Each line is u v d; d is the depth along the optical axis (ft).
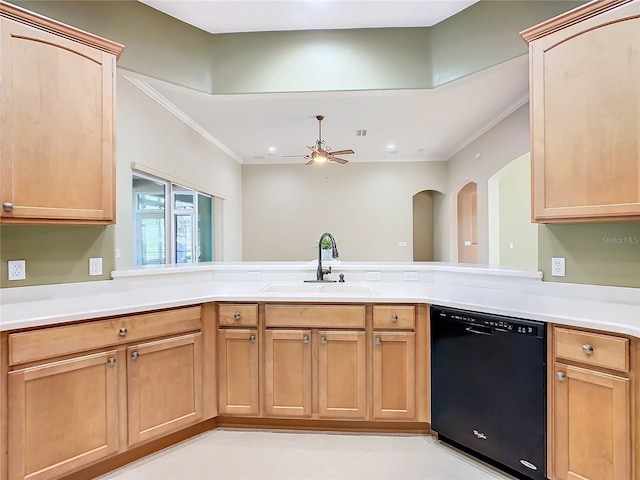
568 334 5.05
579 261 6.38
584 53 5.43
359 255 26.53
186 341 6.70
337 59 9.09
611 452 4.62
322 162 17.99
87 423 5.56
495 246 18.10
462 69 8.47
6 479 4.86
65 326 5.34
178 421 6.59
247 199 26.91
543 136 5.86
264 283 8.78
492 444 5.87
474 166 19.99
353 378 6.93
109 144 6.43
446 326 6.47
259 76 9.18
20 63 5.51
